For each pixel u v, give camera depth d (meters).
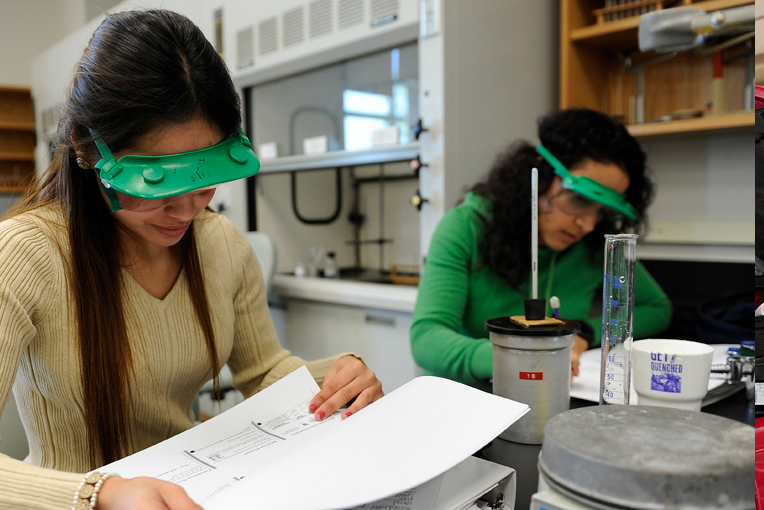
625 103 2.27
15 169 4.82
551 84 2.23
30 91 4.76
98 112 0.62
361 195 2.96
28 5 4.89
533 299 0.69
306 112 2.45
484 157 1.95
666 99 2.19
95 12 4.42
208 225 0.99
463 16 1.84
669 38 1.13
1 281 0.70
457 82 1.84
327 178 2.89
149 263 0.88
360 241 2.99
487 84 1.95
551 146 1.28
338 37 2.11
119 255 0.84
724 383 0.83
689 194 2.19
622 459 0.39
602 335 0.68
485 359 1.01
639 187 1.30
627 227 1.40
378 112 2.12
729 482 0.37
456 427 0.57
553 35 2.22
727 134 2.07
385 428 0.59
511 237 1.32
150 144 0.63
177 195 0.67
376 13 1.97
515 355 0.66
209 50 0.69
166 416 0.92
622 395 0.67
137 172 0.62
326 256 2.90
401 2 1.88
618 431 0.44
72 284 0.79
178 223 0.73
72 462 0.86
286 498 0.48
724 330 1.27
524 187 1.30
